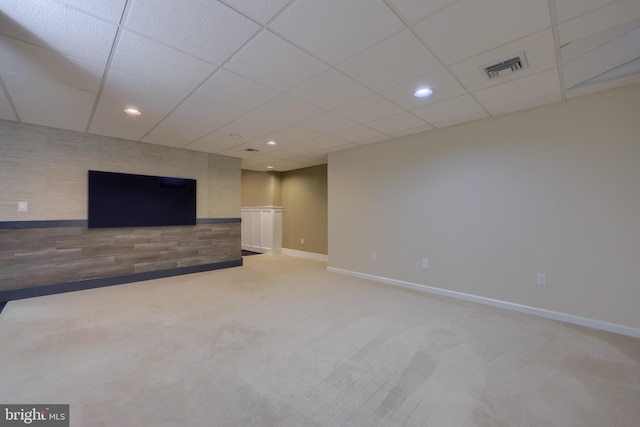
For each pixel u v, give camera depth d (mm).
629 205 2586
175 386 1798
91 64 2156
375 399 1695
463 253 3613
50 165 3723
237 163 5754
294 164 6562
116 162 4246
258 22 1702
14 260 3504
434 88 2596
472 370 1998
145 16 1639
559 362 2102
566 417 1547
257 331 2617
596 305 2732
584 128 2789
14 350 2215
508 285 3254
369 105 2980
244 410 1594
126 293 3807
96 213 4047
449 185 3740
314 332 2604
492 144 3367
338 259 5152
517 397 1714
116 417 1523
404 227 4219
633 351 2264
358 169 4828
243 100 2836
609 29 1788
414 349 2293
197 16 1646
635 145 2559
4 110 3090
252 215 8117
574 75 2375
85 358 2111
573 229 2857
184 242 4984
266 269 5469
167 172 4777
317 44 1931
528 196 3121
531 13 1636
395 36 1847
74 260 3908
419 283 4047
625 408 1613
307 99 2820
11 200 3477
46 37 1820
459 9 1601
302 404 1647
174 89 2580
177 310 3156
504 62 2172
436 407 1628
